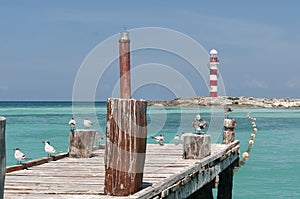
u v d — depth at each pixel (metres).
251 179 21.42
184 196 9.75
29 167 11.50
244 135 44.19
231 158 15.45
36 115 83.50
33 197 7.65
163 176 9.62
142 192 7.60
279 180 21.20
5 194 8.00
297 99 148.12
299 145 35.75
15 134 43.47
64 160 12.94
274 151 31.77
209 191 12.69
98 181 9.40
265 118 78.69
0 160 4.84
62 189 8.46
